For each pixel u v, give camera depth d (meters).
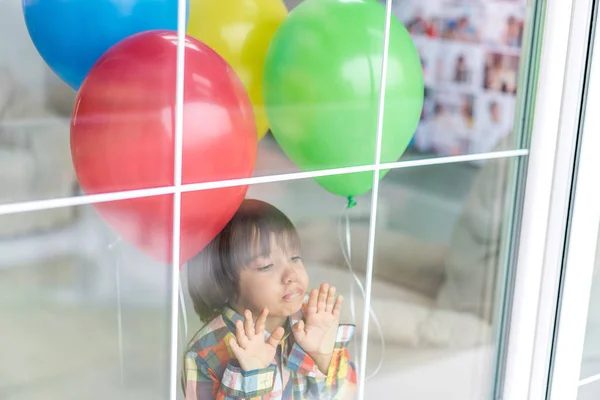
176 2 0.88
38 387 0.90
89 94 0.83
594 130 1.30
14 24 0.81
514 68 1.25
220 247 1.01
